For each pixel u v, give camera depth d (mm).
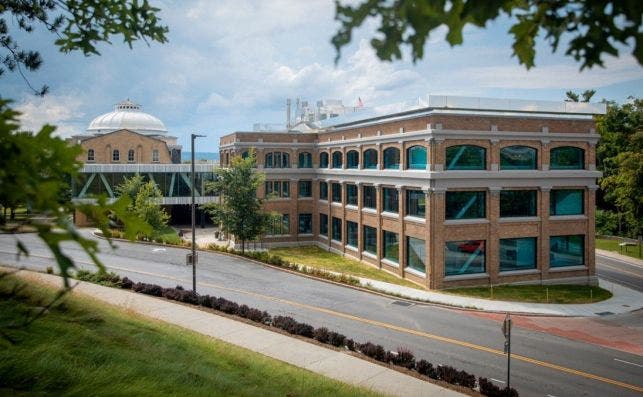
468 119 32469
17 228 2762
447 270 32812
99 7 7992
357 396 13867
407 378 17250
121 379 8852
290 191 51969
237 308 23500
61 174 3072
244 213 42188
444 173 31812
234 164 42406
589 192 36031
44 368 8234
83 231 51469
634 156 52750
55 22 10805
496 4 2336
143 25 8383
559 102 37031
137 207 47281
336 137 47438
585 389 17969
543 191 34594
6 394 6969
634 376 19453
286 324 21500
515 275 34156
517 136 33594
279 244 51688
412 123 34188
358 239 43094
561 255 35656
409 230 35344
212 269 36500
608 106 65438
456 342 22734
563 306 30109
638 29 2584
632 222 54719
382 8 2268
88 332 12625
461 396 16016
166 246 46156
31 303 13023
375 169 40375
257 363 15992
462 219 33062
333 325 24234
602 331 25844
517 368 19812
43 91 12672
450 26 2463
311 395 12992
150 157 70750
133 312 19797
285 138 51531
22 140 2846
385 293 31000
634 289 36156
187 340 16797
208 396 9586
